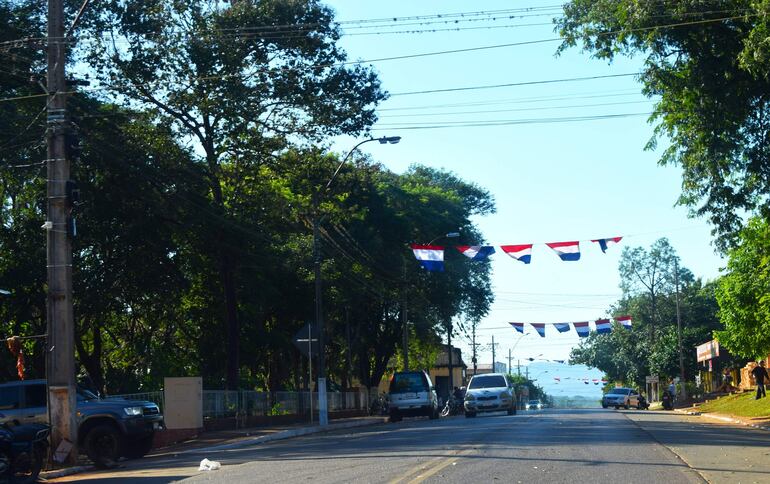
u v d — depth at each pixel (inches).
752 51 805.9
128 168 1282.0
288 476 526.6
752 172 983.0
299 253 1632.6
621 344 3412.9
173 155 1363.2
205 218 1349.7
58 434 757.9
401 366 2999.5
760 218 1179.3
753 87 921.5
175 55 1343.5
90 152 1252.5
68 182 794.2
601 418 1250.0
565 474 494.0
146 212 1315.2
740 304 1550.2
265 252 1488.7
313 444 871.7
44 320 1357.0
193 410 1129.4
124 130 1337.4
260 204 1449.3
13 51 1145.4
